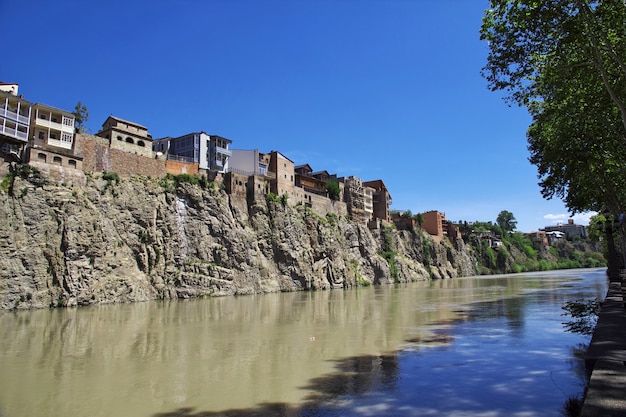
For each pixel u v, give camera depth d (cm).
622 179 4341
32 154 5494
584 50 2566
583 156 3862
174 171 7362
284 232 8712
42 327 3381
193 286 6550
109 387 1723
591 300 4262
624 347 1235
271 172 9450
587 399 836
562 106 3400
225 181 8175
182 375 1889
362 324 3372
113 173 6347
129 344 2631
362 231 11656
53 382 1808
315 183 11588
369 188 13475
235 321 3678
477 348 2234
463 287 8550
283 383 1728
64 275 5259
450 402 1391
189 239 6975
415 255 13912
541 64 2870
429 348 2312
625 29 2566
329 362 2075
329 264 9625
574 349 2061
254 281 7581
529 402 1336
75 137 6109
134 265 6112
